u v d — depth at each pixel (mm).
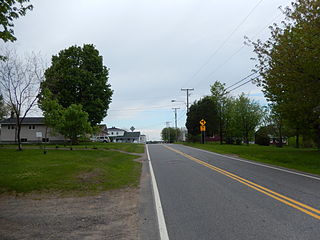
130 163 16453
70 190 8609
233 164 14750
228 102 47000
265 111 41594
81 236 4668
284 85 15188
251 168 13031
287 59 13852
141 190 8617
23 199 7613
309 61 12828
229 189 8062
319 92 14023
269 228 4695
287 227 4727
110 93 38875
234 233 4516
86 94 35438
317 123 19203
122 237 4570
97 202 7215
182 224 5066
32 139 42062
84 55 37188
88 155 19266
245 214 5539
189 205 6383
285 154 19047
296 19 13930
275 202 6445
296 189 7961
